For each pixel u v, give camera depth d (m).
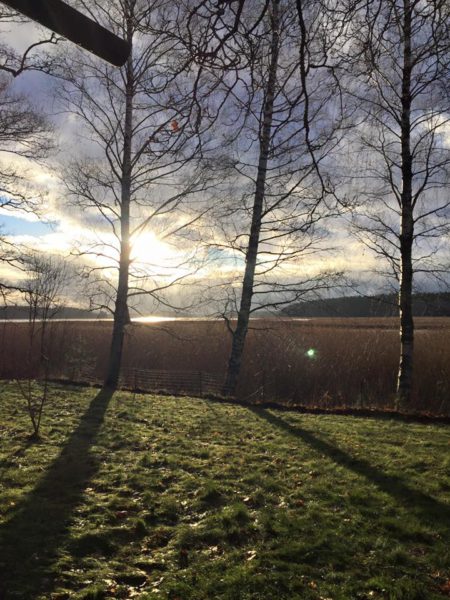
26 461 7.65
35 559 4.75
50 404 12.23
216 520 5.65
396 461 7.90
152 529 5.51
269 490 6.67
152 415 11.32
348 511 5.96
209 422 10.79
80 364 20.44
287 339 19.94
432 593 4.27
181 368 20.98
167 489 6.68
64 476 7.03
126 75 11.98
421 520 5.67
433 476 7.18
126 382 18.09
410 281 13.37
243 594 4.21
